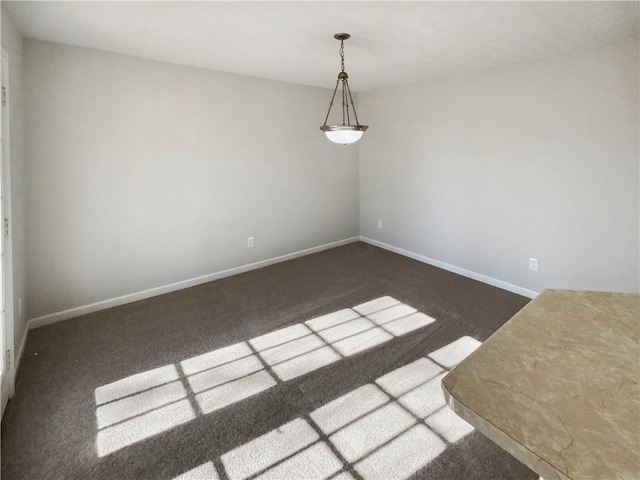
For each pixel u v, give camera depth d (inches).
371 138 199.8
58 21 92.9
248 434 73.9
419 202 179.0
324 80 165.9
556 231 127.9
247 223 168.9
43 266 118.1
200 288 152.5
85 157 121.6
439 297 140.7
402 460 66.9
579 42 106.5
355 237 216.5
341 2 79.4
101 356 102.3
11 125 93.8
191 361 100.0
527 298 137.7
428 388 87.3
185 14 86.7
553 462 24.2
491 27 94.1
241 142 159.9
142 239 138.5
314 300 139.8
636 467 23.4
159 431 74.7
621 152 109.2
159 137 136.6
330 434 73.5
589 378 32.5
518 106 132.3
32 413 79.5
